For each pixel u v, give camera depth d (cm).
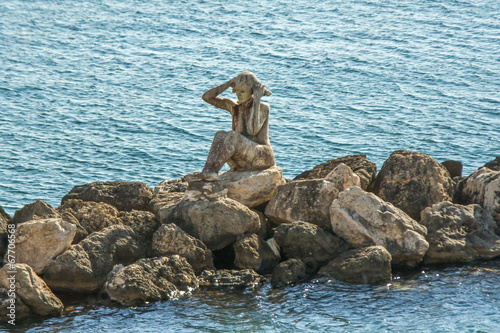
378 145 12025
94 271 4097
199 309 3825
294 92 16025
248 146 4772
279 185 4875
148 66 19112
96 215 4612
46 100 15025
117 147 11831
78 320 3703
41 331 3566
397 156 5069
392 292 4022
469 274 4281
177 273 4106
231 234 4475
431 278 4238
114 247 4262
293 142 12094
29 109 14212
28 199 9400
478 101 15112
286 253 4438
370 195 4531
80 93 15812
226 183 4747
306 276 4272
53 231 4141
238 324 3631
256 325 3619
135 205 5022
